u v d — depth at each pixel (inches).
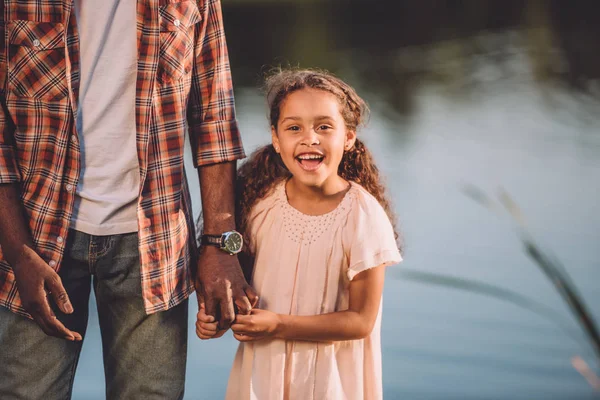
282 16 1186.6
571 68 756.0
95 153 104.0
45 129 102.5
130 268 107.6
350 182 114.6
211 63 111.6
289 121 110.3
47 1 100.9
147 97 103.7
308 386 110.0
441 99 630.5
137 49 103.3
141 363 110.7
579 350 230.5
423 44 948.6
